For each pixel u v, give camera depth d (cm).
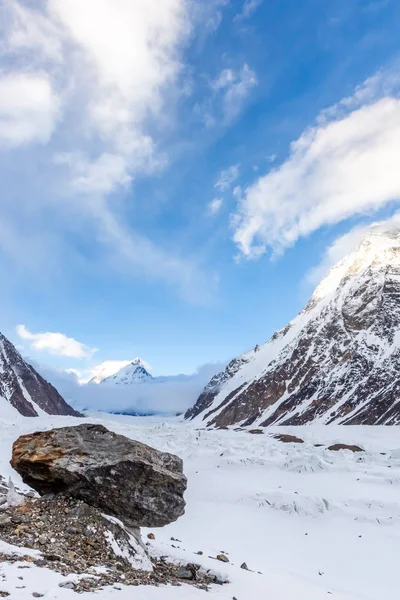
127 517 1680
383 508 3709
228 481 4962
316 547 3178
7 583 941
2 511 1553
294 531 3534
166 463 1866
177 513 1783
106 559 1413
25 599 872
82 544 1441
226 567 1817
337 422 17462
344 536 3334
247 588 1565
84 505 1633
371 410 16975
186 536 3341
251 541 3316
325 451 5894
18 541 1326
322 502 3922
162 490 1734
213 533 3481
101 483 1647
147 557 1608
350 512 3725
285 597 1526
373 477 4600
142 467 1700
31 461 1714
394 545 3094
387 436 8644
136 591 1133
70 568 1191
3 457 5069
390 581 2558
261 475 5197
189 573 1591
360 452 5809
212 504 4262
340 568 2783
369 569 2745
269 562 2727
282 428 10950
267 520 3788
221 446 6925
